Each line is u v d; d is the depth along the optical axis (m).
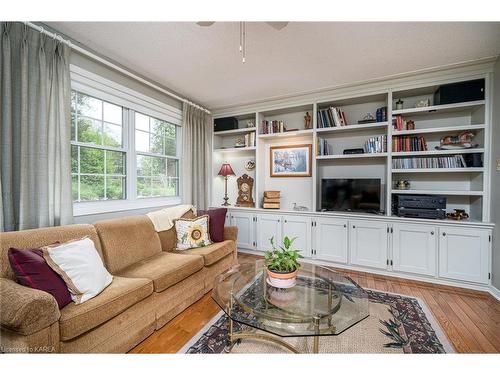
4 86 1.59
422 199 2.69
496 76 2.36
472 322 1.87
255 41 2.05
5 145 1.59
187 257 2.21
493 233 2.37
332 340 1.65
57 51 1.90
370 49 2.17
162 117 3.11
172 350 1.55
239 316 1.37
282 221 3.46
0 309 1.06
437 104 2.72
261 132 3.76
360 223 2.96
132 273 1.83
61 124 1.91
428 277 2.64
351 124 3.35
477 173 2.61
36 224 1.76
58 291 1.29
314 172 3.30
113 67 2.33
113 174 2.57
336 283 1.76
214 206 4.12
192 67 2.54
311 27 1.85
